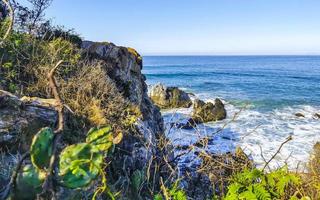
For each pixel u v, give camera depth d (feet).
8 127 13.37
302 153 49.65
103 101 22.27
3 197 4.99
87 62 26.09
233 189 11.05
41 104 15.93
